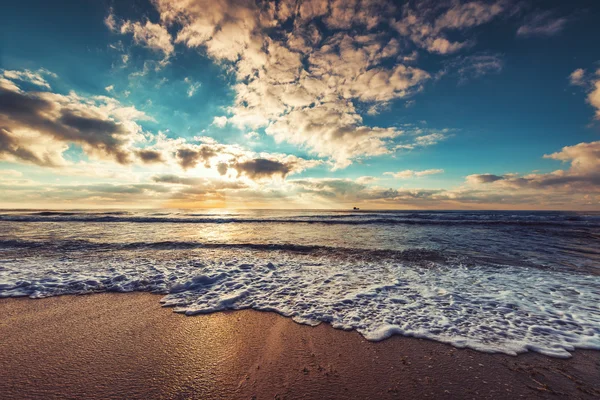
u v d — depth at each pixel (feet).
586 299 15.58
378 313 13.57
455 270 22.57
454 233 49.98
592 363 9.18
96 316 12.94
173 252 30.12
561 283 18.84
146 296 15.84
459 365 9.09
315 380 8.23
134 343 10.39
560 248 33.27
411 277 20.44
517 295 16.31
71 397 7.28
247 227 63.93
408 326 12.12
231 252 30.42
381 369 8.84
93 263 24.00
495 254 29.37
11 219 86.22
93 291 16.52
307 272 21.77
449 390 7.79
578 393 7.64
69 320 12.45
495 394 7.63
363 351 9.99
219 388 7.79
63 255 27.71
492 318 12.99
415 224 70.13
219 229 58.85
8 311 13.35
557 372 8.68
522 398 7.46
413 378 8.37
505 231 52.80
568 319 12.85
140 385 7.85
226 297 15.67
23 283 17.60
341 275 20.92
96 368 8.66
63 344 10.21
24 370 8.47
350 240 40.81
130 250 31.24
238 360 9.30
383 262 25.58
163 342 10.51
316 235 47.57
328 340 10.82
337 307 14.34
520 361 9.34
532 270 22.53
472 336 11.19
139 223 74.23
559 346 10.36
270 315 13.30
